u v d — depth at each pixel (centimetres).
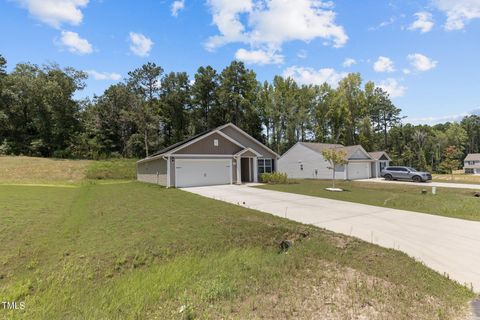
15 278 466
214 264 494
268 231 704
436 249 557
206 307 325
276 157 2381
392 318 302
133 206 1047
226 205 1055
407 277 416
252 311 315
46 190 1648
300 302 336
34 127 3781
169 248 593
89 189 1742
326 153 1772
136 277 456
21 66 3803
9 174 2492
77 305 370
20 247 591
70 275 471
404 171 2552
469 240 619
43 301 384
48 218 845
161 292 381
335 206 1056
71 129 3888
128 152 4022
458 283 407
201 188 1714
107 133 4147
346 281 399
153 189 1684
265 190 1608
